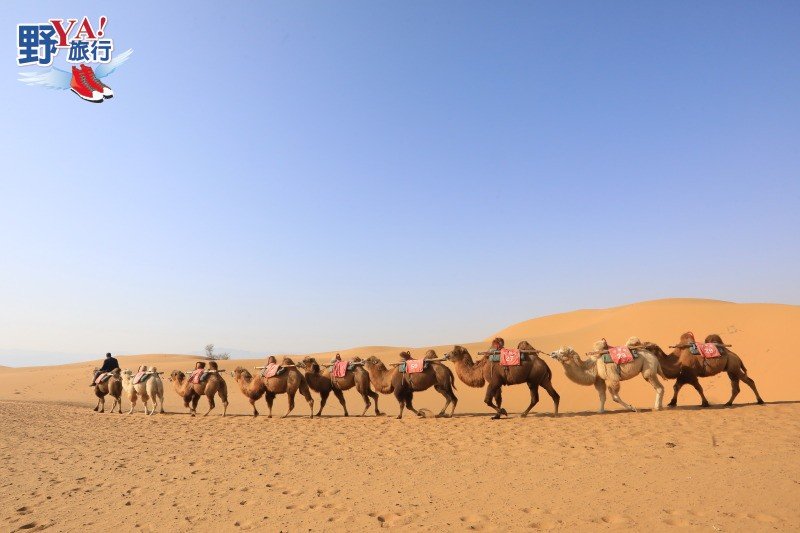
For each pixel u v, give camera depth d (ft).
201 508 22.06
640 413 41.73
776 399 74.90
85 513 22.02
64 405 85.97
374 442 37.09
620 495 20.15
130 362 209.26
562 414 44.88
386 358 122.83
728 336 103.65
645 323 122.31
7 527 20.30
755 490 19.56
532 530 17.12
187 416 63.46
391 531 17.80
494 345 45.27
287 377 55.36
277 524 19.33
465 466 27.20
